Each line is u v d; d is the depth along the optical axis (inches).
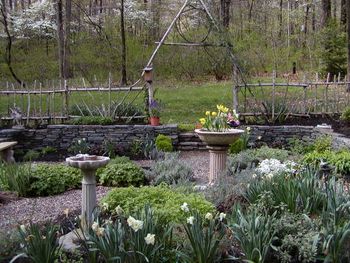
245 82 405.1
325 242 133.1
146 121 404.2
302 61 832.9
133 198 183.3
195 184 251.6
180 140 384.8
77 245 152.3
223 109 257.4
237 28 864.3
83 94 502.0
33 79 745.6
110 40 841.5
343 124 387.9
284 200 173.9
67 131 382.9
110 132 381.4
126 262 128.2
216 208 189.0
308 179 179.2
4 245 144.5
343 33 620.1
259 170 218.1
